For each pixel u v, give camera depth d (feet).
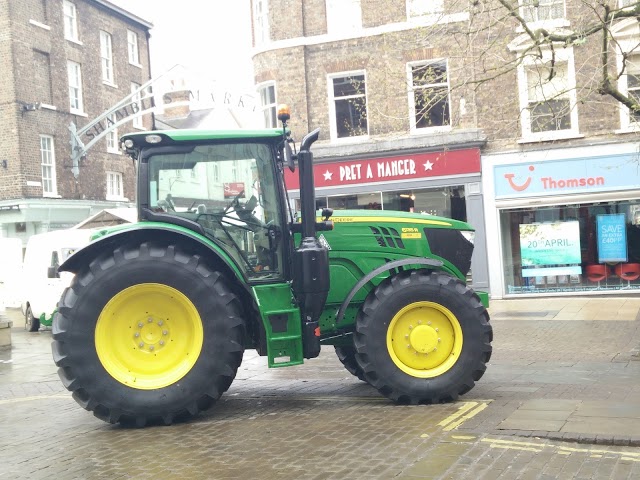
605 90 33.12
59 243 56.44
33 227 86.89
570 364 32.68
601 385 26.63
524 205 64.90
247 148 24.49
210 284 22.75
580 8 59.88
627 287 63.05
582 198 63.36
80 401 22.38
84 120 95.96
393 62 67.26
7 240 71.41
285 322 23.32
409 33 66.54
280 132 24.38
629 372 29.86
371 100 68.90
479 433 19.49
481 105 65.36
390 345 24.08
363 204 69.31
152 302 22.88
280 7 71.00
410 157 67.31
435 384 23.86
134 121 109.29
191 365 22.62
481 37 63.72
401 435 19.75
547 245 65.00
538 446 18.20
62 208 88.94
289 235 24.39
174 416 22.74
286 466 17.39
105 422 23.68
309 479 16.29
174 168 24.11
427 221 26.35
